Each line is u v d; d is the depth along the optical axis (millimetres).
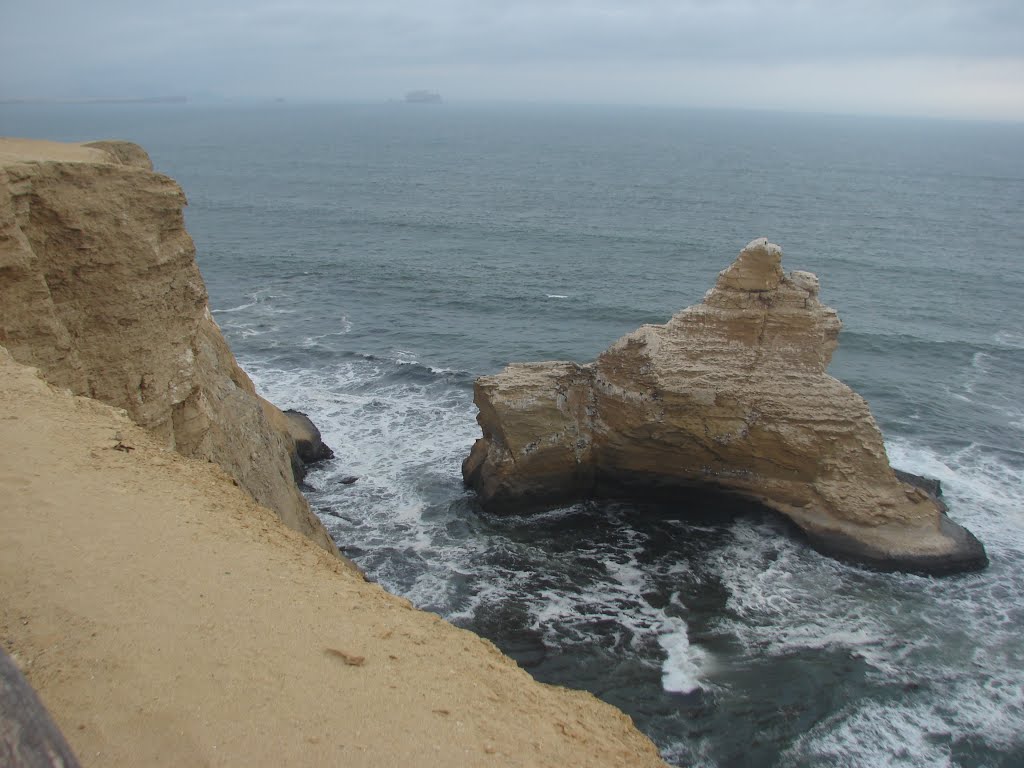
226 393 22719
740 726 20438
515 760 7211
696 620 24688
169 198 17219
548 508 31203
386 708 7500
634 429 30562
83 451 11258
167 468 11672
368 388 42188
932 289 64875
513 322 54500
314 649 8148
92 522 9609
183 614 8297
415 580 26297
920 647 23594
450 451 35125
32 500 9758
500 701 8078
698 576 27000
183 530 9898
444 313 56156
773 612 25156
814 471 29406
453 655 8703
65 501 9914
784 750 19672
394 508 30547
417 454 34812
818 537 28594
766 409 29469
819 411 29156
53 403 12438
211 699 7191
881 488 28938
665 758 19406
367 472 33125
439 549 28141
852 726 20484
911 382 44594
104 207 15984
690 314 30812
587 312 56688
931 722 20656
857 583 26750
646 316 55906
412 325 53219
